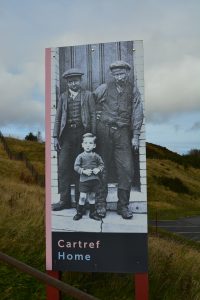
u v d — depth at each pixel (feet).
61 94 16.80
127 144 16.26
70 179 16.69
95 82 16.56
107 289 19.08
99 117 16.52
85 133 16.60
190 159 328.90
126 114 16.31
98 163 16.48
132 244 16.11
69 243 16.52
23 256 22.24
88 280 19.88
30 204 33.55
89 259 16.37
